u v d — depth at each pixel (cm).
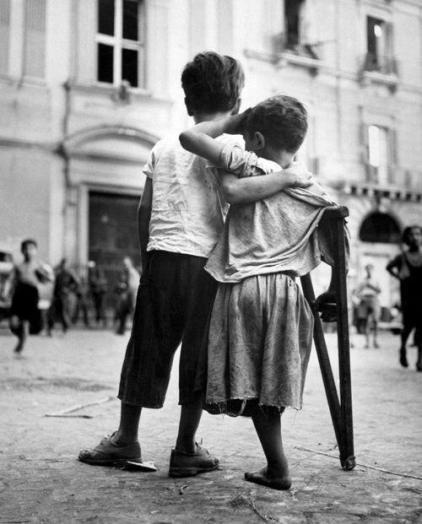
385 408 388
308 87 1952
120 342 1042
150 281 228
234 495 194
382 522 170
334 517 173
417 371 645
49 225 1521
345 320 214
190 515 174
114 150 1606
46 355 770
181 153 234
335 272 212
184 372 220
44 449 259
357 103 2044
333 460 243
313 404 397
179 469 216
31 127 1516
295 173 208
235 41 1786
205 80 229
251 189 202
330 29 2006
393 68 2120
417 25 2195
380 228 2130
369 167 2052
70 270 1245
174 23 1703
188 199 228
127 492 197
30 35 1526
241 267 201
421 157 2177
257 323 196
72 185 1553
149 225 241
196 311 221
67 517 172
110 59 1645
